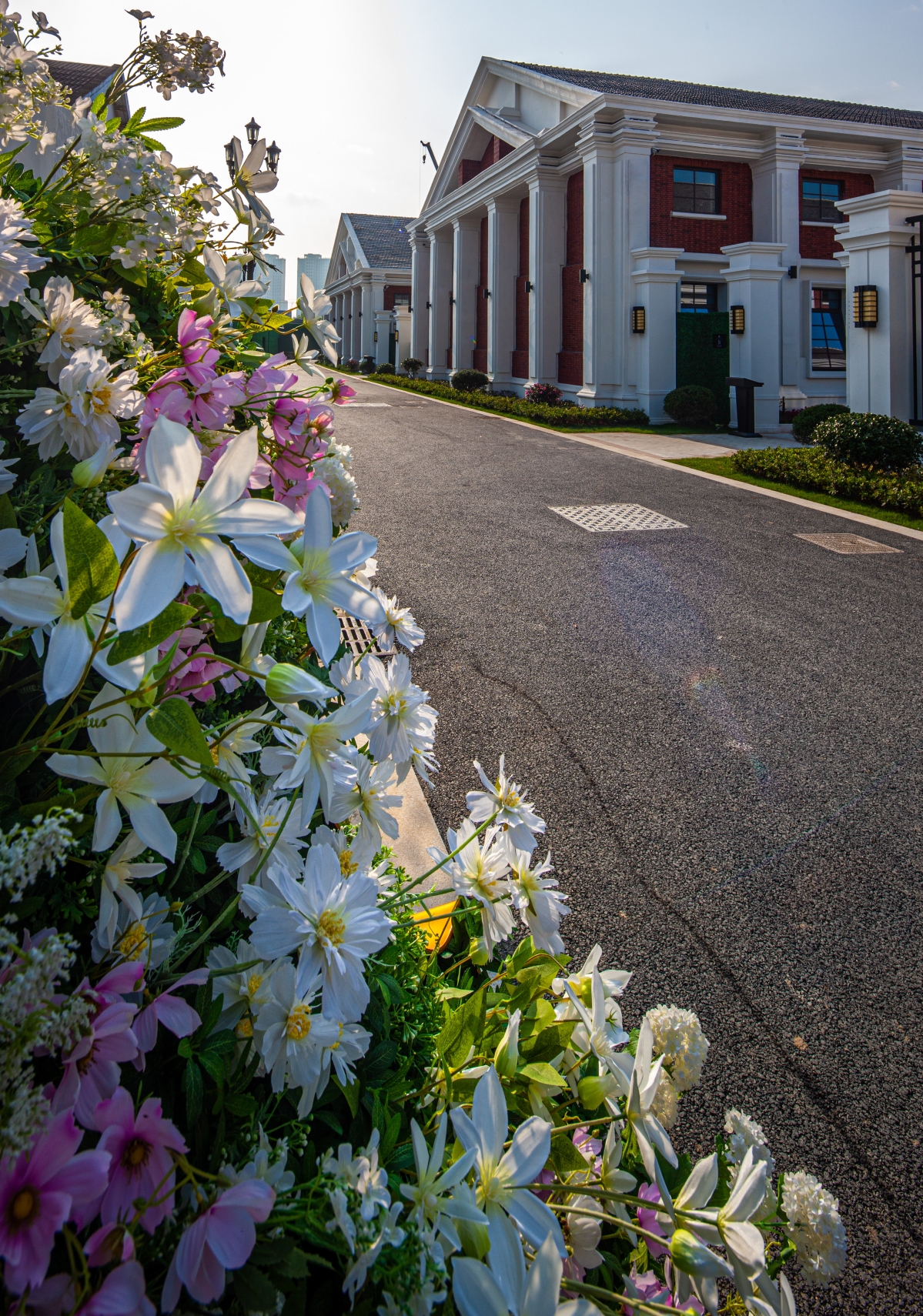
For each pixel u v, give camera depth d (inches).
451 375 1051.9
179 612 28.7
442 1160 33.3
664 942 119.0
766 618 253.9
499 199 944.3
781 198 773.3
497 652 221.1
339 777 43.8
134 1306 23.6
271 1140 35.4
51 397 38.9
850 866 138.7
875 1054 101.5
